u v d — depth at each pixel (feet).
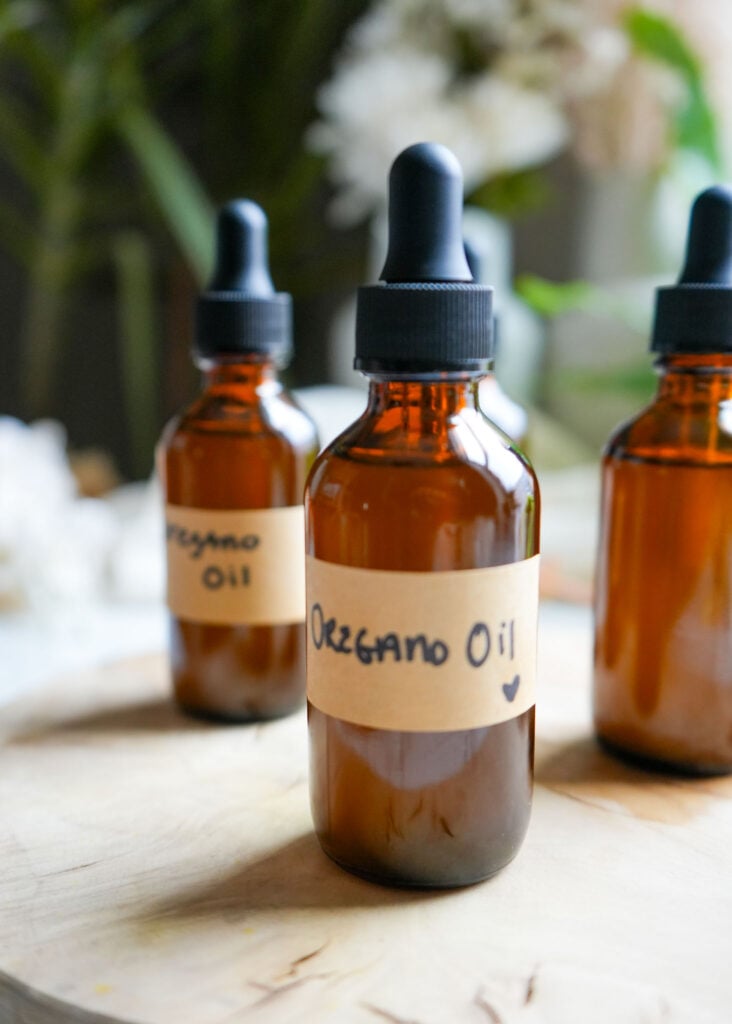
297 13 1.63
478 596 0.60
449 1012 0.52
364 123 1.35
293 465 0.83
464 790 0.62
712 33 1.36
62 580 1.33
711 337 0.71
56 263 1.74
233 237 0.81
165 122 1.84
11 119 1.65
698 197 0.73
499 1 1.31
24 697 0.91
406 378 0.60
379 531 0.60
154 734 0.83
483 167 1.36
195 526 0.83
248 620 0.83
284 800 0.73
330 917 0.60
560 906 0.61
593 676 0.82
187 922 0.59
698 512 0.74
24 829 0.69
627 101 1.39
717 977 0.55
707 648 0.75
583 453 1.68
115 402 2.02
